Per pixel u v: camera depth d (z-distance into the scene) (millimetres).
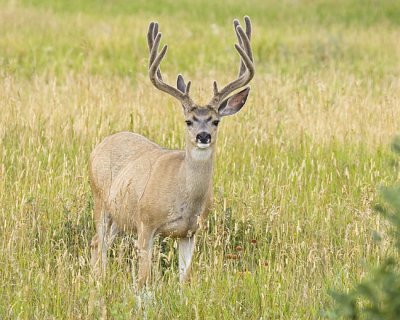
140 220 16844
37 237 17984
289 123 25594
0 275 16062
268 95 28266
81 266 16172
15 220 17375
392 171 22156
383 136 24891
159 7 58875
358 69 38344
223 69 37812
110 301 15094
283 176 21938
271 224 18453
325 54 41625
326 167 22547
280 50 42781
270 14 56531
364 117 26516
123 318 14367
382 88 31828
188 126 16391
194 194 16484
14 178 20969
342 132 25281
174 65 38562
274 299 15477
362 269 16312
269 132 24609
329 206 19406
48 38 43938
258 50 43281
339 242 18281
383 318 10039
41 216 18406
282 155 23328
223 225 17344
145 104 26859
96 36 43875
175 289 15781
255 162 22031
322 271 16797
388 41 46469
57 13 53156
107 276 15969
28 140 23156
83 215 18750
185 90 16641
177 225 16688
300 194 20281
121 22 49938
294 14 56281
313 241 17562
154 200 16578
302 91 29516
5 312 14820
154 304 15203
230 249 17562
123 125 24734
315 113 26672
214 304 15266
